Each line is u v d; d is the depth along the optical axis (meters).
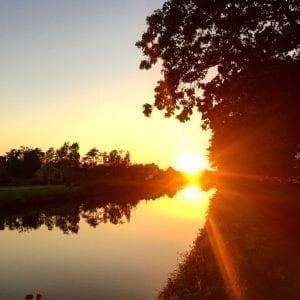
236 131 23.08
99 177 116.44
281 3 17.83
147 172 152.00
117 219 47.88
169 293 14.95
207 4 18.28
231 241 20.92
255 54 18.64
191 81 19.86
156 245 30.19
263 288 12.01
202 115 21.09
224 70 19.52
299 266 14.52
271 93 18.59
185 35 18.64
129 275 21.78
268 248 18.00
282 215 32.03
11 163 108.81
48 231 38.81
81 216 51.75
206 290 13.02
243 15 18.16
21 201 56.66
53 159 121.75
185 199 82.81
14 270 23.42
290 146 23.94
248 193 58.97
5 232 38.28
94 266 24.02
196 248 22.44
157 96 20.45
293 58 18.59
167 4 19.17
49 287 19.97
